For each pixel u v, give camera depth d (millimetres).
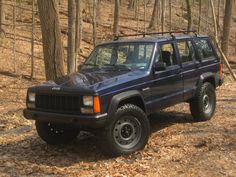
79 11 19938
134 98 7742
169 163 7109
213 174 6598
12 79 16516
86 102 6984
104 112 7051
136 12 36625
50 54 10883
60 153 7879
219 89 15086
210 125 9578
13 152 8023
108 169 6879
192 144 8102
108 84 7234
